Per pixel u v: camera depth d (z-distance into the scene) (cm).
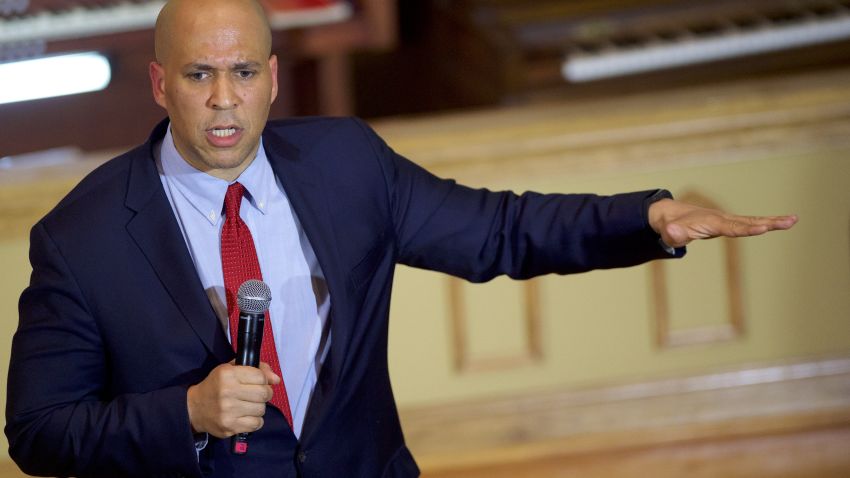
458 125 1234
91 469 613
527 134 1183
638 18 1897
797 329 1252
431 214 710
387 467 689
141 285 623
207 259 644
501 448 1243
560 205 705
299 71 1770
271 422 643
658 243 673
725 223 628
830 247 1234
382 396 691
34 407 615
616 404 1249
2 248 1127
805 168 1214
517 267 714
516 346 1235
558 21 1881
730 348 1253
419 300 1212
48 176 1155
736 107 1190
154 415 598
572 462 1240
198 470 608
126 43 1666
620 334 1241
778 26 1880
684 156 1199
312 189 664
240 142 602
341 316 646
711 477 1207
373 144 700
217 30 586
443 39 2086
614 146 1188
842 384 1261
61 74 1661
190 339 622
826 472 1207
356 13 1706
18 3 1658
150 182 636
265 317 642
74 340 619
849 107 1190
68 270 616
